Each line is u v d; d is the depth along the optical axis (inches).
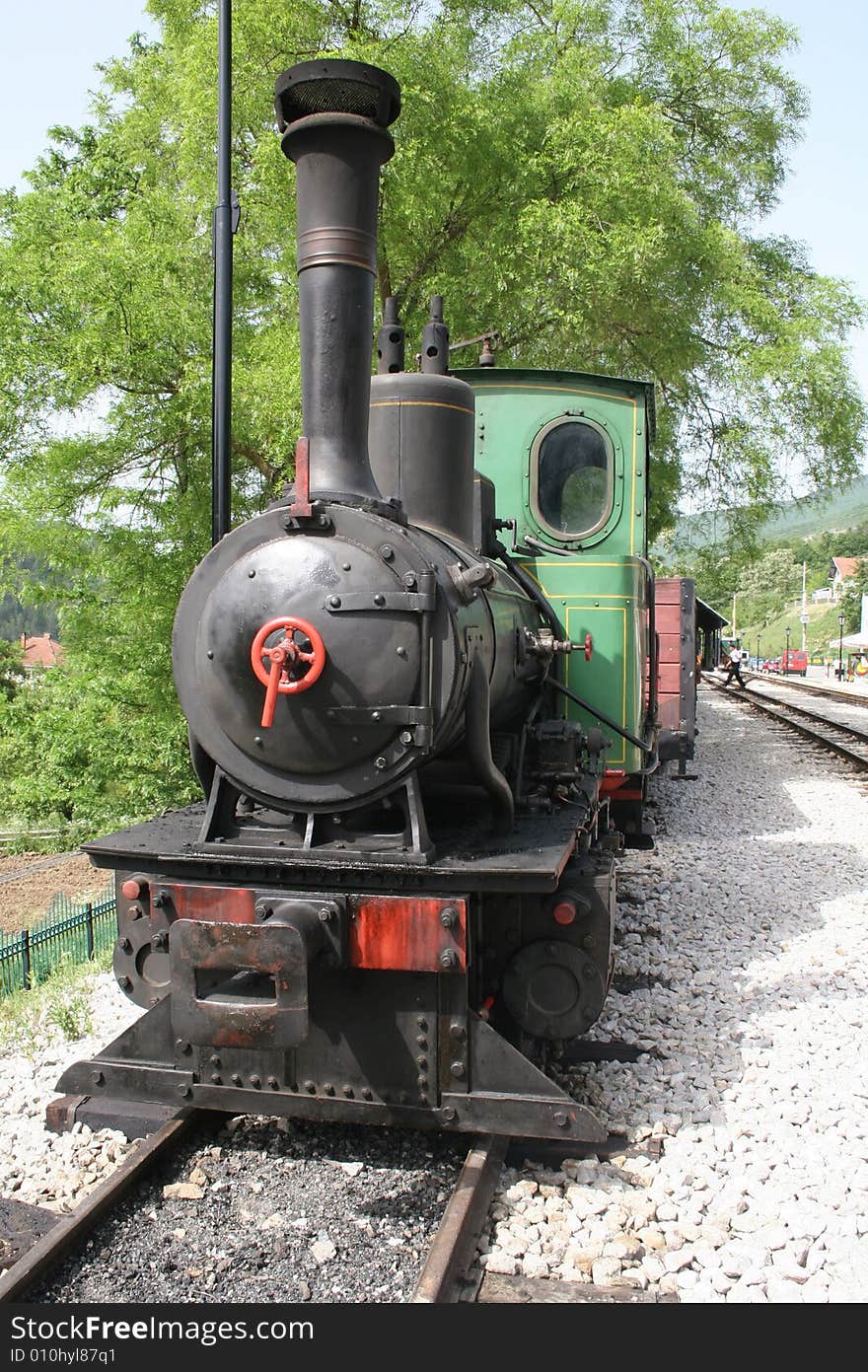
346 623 133.2
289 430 413.4
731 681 1418.6
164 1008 146.5
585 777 192.2
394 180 455.5
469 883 130.5
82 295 418.3
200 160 458.9
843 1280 115.9
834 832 360.5
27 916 504.7
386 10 470.0
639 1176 136.9
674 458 637.9
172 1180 137.0
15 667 1444.4
